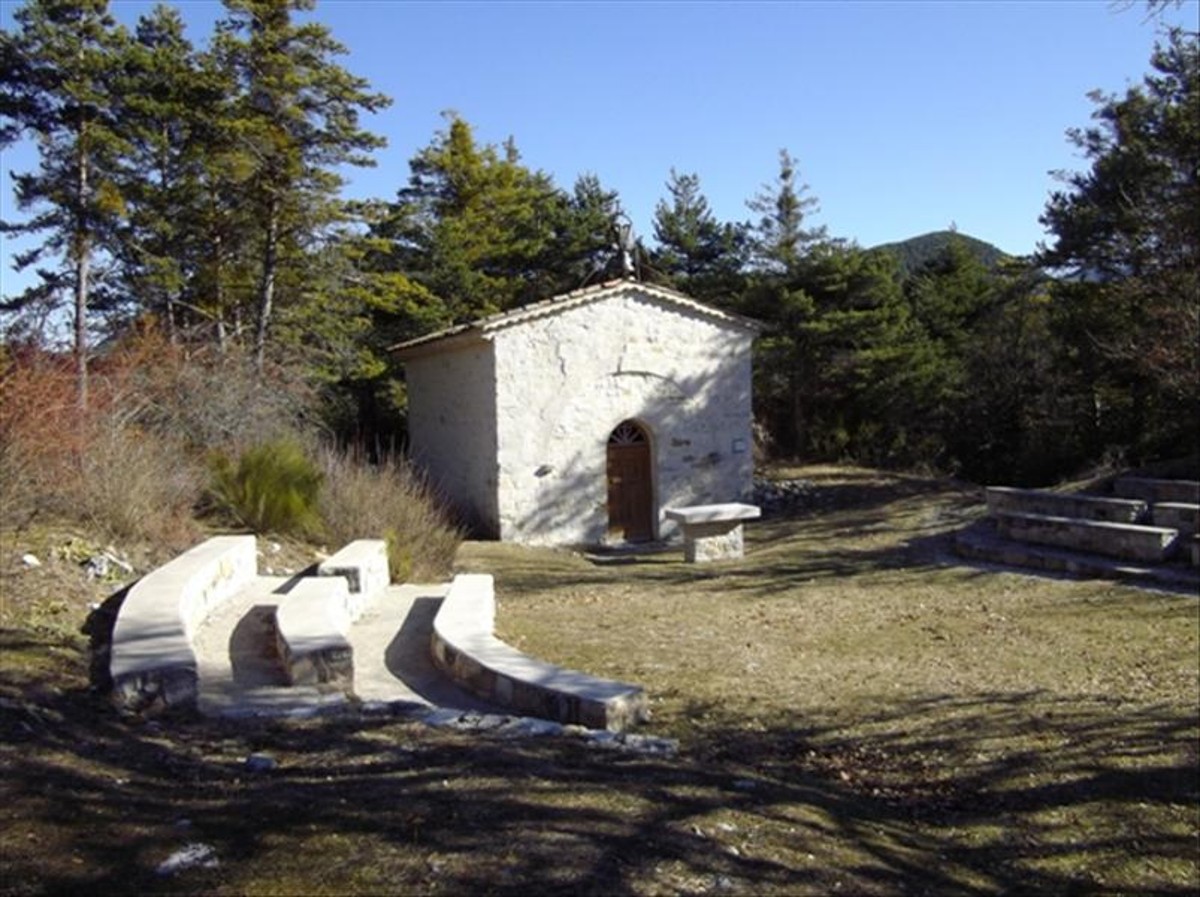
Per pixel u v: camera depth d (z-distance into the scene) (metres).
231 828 3.47
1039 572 11.86
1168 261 18.17
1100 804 4.89
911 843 4.30
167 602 6.80
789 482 23.33
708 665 7.57
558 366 19.20
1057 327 22.89
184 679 5.24
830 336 27.56
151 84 19.67
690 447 20.58
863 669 7.53
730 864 3.52
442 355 21.11
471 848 3.37
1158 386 18.61
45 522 8.71
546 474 19.09
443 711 5.45
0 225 18.53
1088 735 5.83
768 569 14.08
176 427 13.18
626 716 5.74
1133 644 8.15
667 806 4.03
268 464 12.02
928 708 6.39
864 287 28.08
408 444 24.05
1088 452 23.12
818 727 6.01
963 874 4.03
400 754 4.52
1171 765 5.36
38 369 10.27
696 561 15.61
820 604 10.73
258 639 7.52
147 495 9.81
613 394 19.77
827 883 3.53
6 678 5.16
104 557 8.26
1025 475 24.55
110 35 18.62
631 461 20.22
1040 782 5.16
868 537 16.48
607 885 3.18
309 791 3.91
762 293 28.08
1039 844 4.47
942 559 13.45
